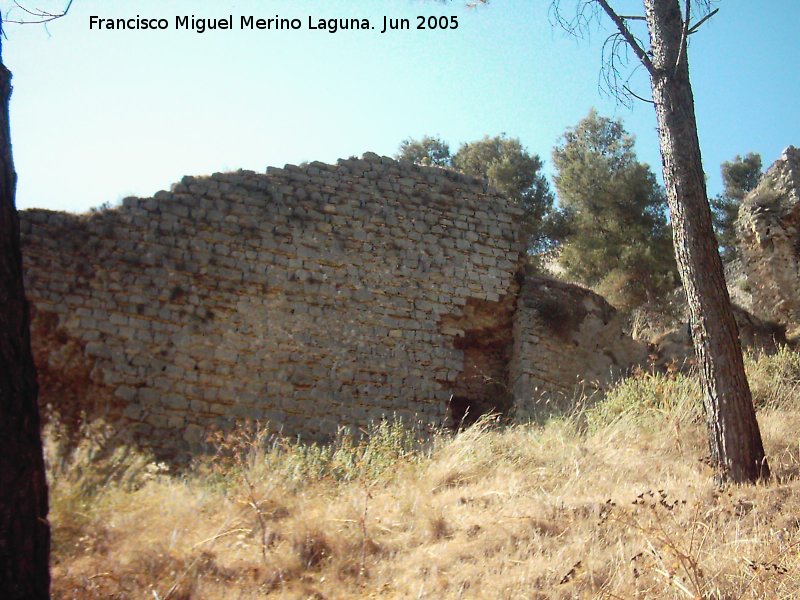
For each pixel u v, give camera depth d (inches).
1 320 211.9
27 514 207.5
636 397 542.0
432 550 313.4
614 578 275.9
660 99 436.1
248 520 325.7
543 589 276.1
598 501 355.9
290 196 609.6
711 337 402.3
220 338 560.4
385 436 474.3
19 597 202.1
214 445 506.0
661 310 958.4
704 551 288.2
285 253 593.9
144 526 303.7
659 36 445.1
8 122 228.1
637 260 1010.1
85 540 286.4
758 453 389.7
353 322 595.2
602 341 652.7
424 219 638.5
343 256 607.5
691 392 529.0
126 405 528.7
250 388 556.4
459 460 418.0
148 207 574.9
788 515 328.2
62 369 525.3
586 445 451.2
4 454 206.1
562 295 655.8
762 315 810.8
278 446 489.4
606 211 1092.5
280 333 574.6
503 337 640.4
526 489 383.2
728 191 1588.3
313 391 569.3
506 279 645.9
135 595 261.7
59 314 533.6
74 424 512.4
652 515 329.1
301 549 305.9
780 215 825.5
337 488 378.6
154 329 549.0
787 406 518.6
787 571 266.7
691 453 442.6
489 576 288.5
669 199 424.5
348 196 624.4
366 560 304.8
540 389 613.9
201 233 579.8
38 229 547.8
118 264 555.5
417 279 621.6
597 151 1175.6
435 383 603.2
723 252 1332.4
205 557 291.4
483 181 667.4
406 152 1337.4
